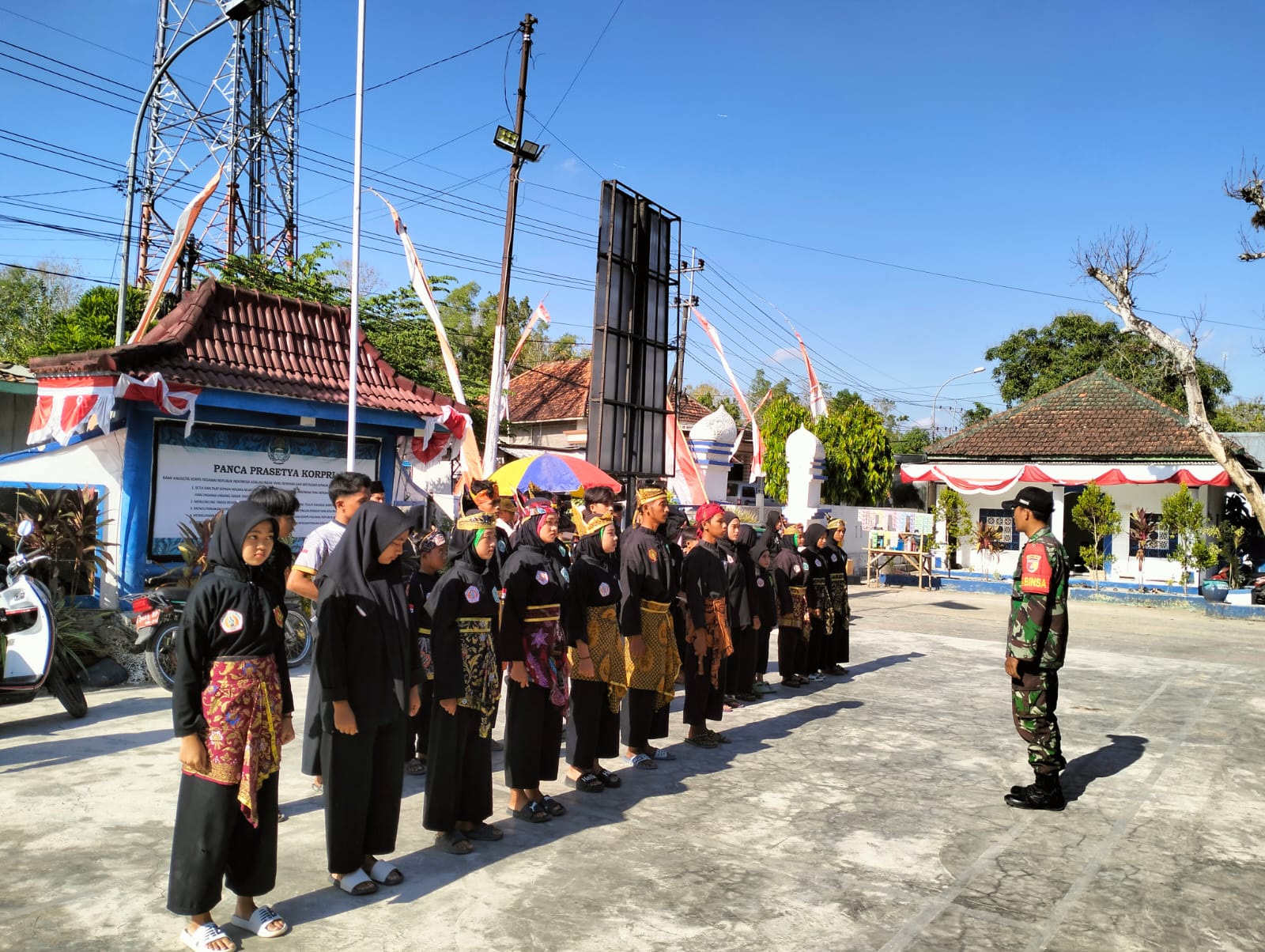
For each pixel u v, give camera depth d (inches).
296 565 194.2
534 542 211.0
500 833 195.9
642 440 459.2
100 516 352.5
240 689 141.2
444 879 173.2
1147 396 956.0
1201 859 198.1
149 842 183.8
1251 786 252.4
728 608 322.3
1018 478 896.9
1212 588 727.7
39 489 331.0
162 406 339.9
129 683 322.7
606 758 249.4
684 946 150.3
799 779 247.3
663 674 255.9
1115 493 900.6
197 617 138.6
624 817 212.8
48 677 270.8
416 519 166.7
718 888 174.1
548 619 208.8
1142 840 209.2
